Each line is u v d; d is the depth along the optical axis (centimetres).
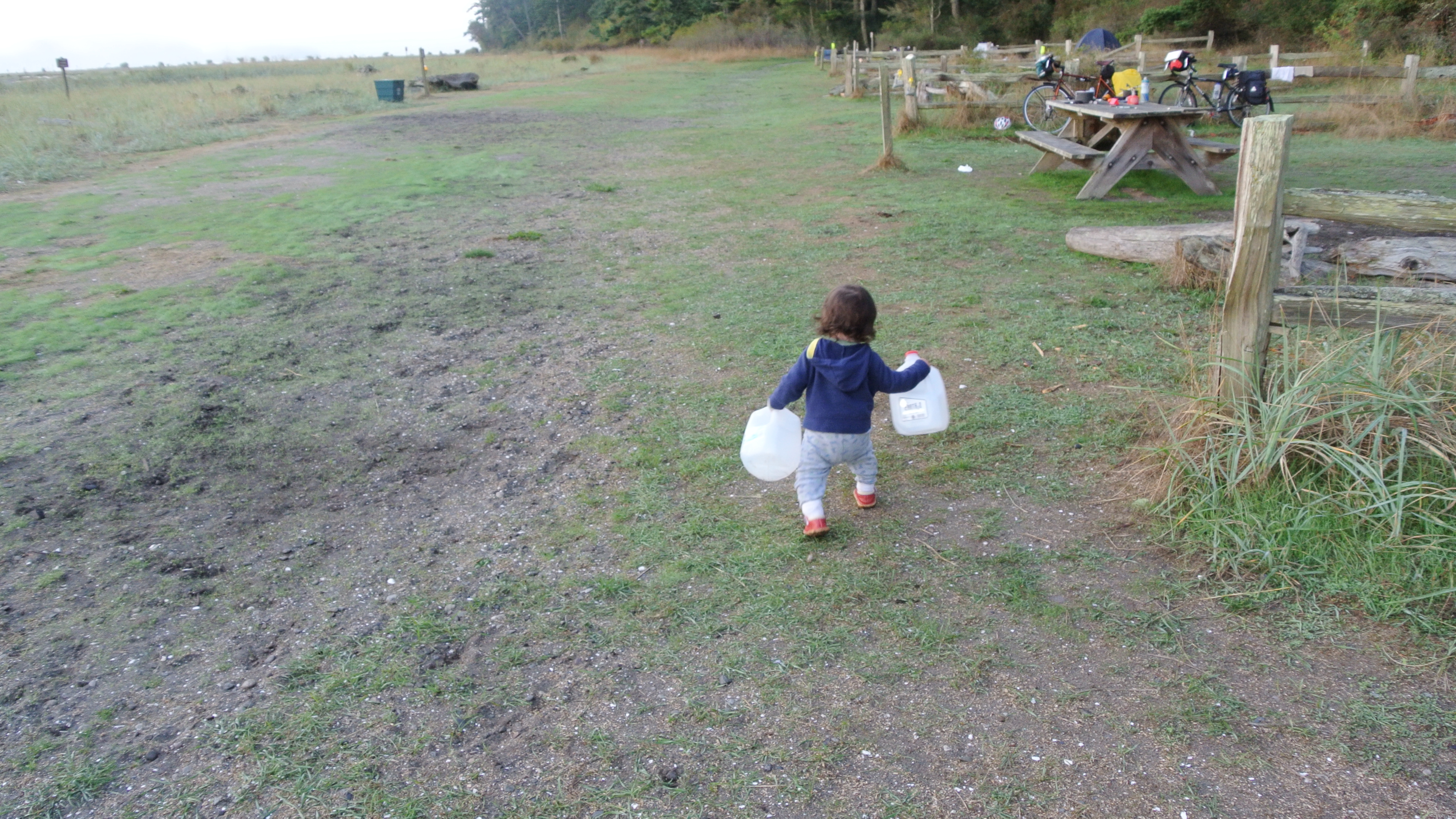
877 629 295
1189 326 550
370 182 1209
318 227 934
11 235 923
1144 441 407
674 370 525
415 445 448
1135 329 551
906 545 343
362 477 418
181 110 2152
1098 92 1347
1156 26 3312
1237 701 257
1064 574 320
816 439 341
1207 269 609
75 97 2531
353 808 233
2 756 255
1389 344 341
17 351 582
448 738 257
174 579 341
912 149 1349
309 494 404
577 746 252
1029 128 1478
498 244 848
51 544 366
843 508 372
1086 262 702
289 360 563
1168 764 237
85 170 1395
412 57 5962
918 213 903
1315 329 375
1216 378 362
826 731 253
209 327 626
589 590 324
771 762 243
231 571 346
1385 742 240
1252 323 344
